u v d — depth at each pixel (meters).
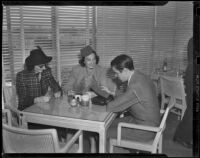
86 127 1.40
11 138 1.26
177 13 2.84
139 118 1.57
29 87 1.84
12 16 2.12
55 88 1.97
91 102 1.68
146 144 1.47
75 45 2.52
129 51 2.79
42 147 1.23
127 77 1.57
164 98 2.37
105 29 2.63
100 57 2.67
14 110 1.59
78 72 2.10
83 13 2.48
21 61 2.22
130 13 2.70
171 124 2.04
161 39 2.91
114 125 1.66
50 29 2.37
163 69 2.84
